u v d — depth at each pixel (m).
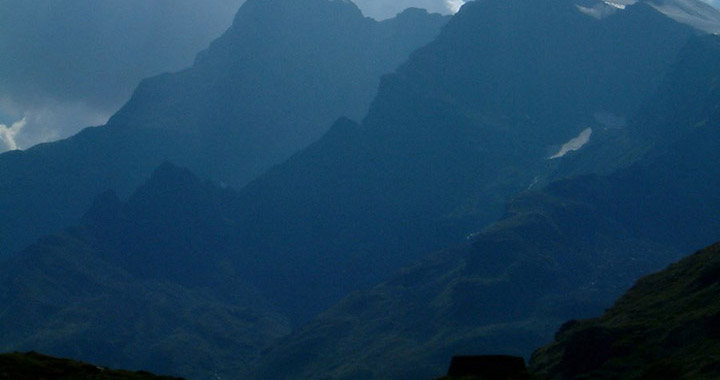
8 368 143.00
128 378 148.25
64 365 150.50
